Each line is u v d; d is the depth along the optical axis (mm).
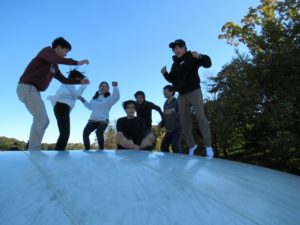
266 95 19625
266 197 1720
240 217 1393
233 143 26375
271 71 18734
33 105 4066
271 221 1417
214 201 1512
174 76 5000
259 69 19156
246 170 2422
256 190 1820
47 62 4215
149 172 1834
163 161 2256
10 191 1440
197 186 1688
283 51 18188
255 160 23953
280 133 17406
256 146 27875
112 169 1829
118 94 6172
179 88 4898
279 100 18422
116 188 1515
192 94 4828
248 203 1572
